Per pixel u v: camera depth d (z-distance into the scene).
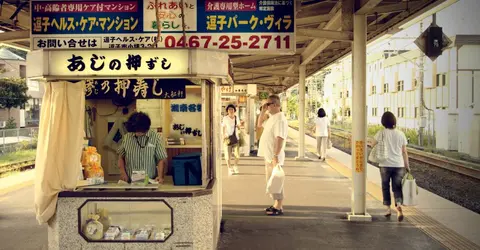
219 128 6.74
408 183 7.16
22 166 15.62
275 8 6.38
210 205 5.13
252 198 9.05
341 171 12.82
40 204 4.98
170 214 5.18
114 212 5.32
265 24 6.39
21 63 41.53
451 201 9.09
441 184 11.77
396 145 7.31
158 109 6.02
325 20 9.41
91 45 6.37
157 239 5.01
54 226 5.08
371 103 39.06
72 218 5.01
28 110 44.12
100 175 5.41
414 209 8.17
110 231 5.12
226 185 10.49
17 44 9.70
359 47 7.34
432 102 25.17
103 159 6.03
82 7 6.35
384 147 7.32
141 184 5.13
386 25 8.79
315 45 12.25
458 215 7.72
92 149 5.45
